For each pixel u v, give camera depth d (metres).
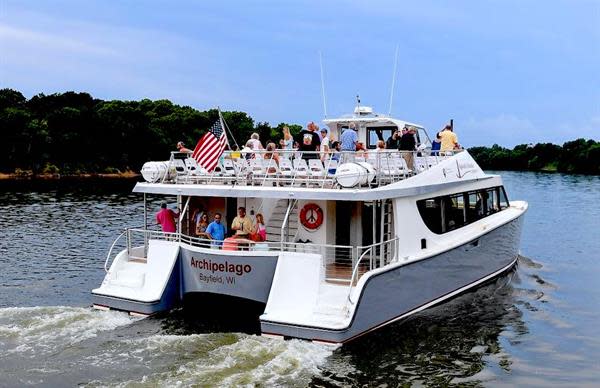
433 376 11.08
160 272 13.95
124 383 10.11
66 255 23.91
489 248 17.52
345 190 12.75
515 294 17.02
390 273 12.87
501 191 20.27
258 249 13.25
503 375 11.30
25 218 36.00
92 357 11.33
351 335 11.88
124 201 49.06
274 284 12.43
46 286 18.50
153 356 11.37
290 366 10.92
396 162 14.31
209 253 13.09
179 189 14.63
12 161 81.38
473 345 12.75
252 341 11.98
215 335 12.45
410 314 13.82
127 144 92.62
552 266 21.47
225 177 14.48
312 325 11.76
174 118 101.06
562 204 45.62
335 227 14.66
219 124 14.36
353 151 13.88
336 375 10.77
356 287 12.12
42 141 83.56
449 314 14.88
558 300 16.53
